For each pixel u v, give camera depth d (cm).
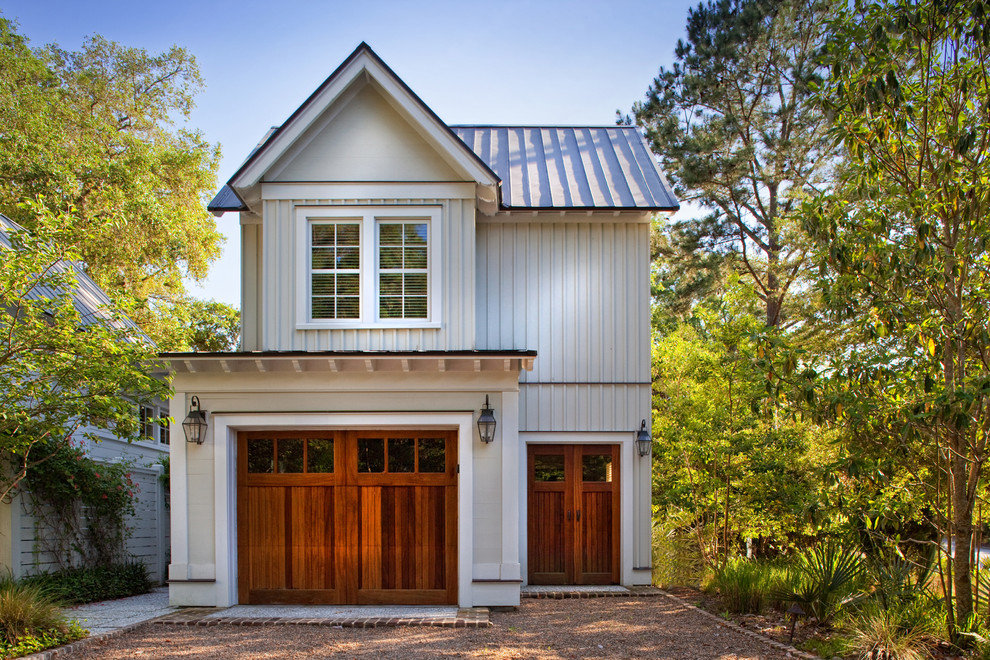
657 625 855
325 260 1052
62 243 805
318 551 973
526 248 1217
